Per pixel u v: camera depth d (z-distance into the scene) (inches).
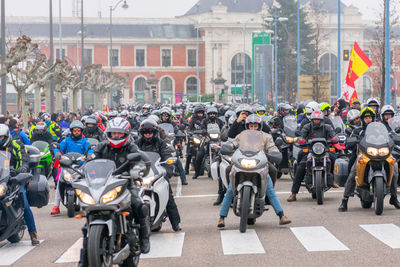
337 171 597.9
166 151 464.1
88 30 4704.7
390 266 354.0
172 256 397.1
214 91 4562.0
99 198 319.0
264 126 523.2
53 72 1619.1
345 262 366.9
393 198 557.3
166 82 4781.0
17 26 4662.9
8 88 2277.3
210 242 435.8
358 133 560.7
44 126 785.6
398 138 550.0
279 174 832.3
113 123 357.4
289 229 474.3
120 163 362.0
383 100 1584.6
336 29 4722.0
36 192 462.6
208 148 862.5
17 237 467.5
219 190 622.5
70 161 344.2
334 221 502.3
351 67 1238.9
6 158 433.4
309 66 4315.9
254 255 392.5
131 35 4758.9
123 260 349.7
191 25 4832.7
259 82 2664.9
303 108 964.6
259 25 4648.1
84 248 325.7
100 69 2896.2
